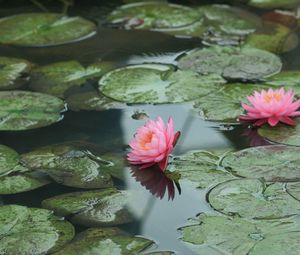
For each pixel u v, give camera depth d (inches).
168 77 197.9
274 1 248.7
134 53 215.6
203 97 187.2
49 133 175.3
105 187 154.0
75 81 199.3
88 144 170.4
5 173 159.8
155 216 144.0
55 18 239.5
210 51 212.2
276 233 133.7
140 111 182.7
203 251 131.4
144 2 252.8
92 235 138.0
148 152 159.8
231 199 145.5
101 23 238.1
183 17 238.5
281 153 159.9
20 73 204.8
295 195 144.9
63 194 151.9
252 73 198.2
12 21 236.8
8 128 177.2
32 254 132.2
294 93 185.5
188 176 155.8
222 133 171.8
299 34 224.4
